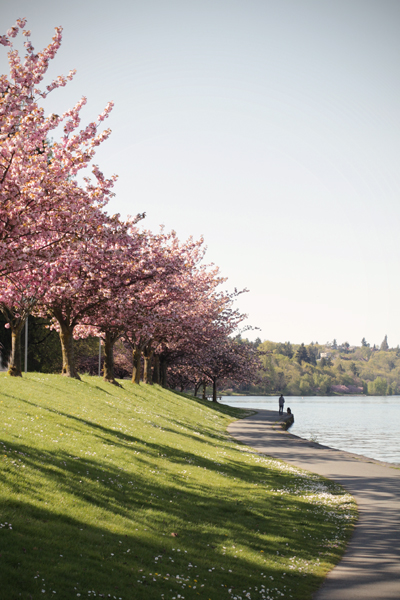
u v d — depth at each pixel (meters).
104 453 16.83
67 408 23.08
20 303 26.78
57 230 19.72
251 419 58.84
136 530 11.02
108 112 19.77
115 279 28.17
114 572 8.55
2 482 11.18
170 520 12.41
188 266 41.34
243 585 9.39
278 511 15.39
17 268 18.02
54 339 55.62
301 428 62.62
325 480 21.50
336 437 51.94
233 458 23.84
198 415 43.81
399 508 16.42
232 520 13.66
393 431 59.59
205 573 9.59
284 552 11.78
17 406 19.98
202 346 59.56
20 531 9.09
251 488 17.97
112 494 13.05
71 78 17.78
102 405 27.34
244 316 64.50
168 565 9.55
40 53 17.17
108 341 39.53
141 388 44.28
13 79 17.08
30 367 53.69
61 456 14.75
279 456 28.53
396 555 11.77
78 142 19.36
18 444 14.45
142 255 29.34
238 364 72.81
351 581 10.09
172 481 16.19
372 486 20.28
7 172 17.42
